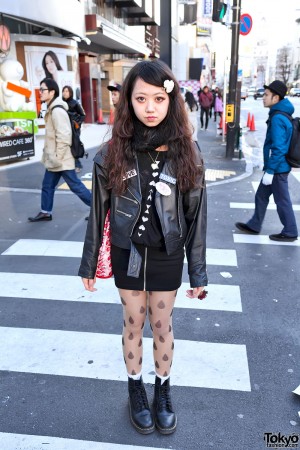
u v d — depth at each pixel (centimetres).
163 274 205
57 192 753
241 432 230
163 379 237
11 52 1401
